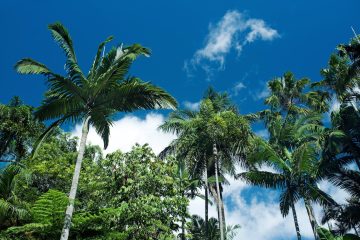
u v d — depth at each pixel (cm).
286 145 2875
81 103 1546
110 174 2016
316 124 2845
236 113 2806
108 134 1568
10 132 2273
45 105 1519
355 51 2236
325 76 2633
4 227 1573
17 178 1916
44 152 2405
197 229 3266
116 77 1525
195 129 2477
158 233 1902
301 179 2566
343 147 2392
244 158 2614
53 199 1327
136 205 1755
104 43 1625
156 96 1540
